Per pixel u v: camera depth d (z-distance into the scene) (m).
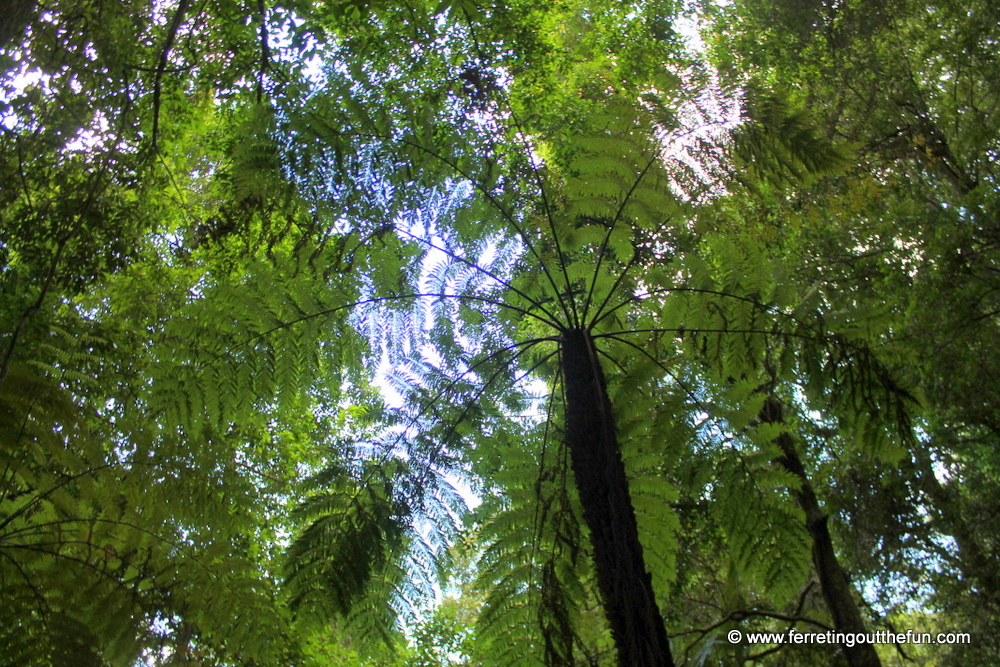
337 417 9.98
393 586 4.19
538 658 4.36
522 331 4.98
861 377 3.93
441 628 11.06
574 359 3.55
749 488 4.39
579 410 3.34
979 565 9.96
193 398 4.38
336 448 4.46
